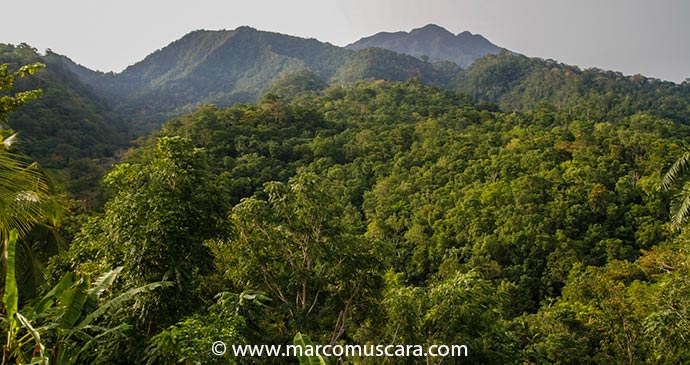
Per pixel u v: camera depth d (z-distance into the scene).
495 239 30.95
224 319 6.14
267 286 8.41
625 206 33.03
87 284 5.43
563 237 30.08
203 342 5.48
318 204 8.57
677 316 11.35
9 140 6.83
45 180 7.39
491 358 7.98
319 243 8.47
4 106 5.96
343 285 8.51
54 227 7.95
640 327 15.88
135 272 7.04
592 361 16.92
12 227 5.70
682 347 11.26
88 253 8.84
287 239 8.59
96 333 7.00
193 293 7.70
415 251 32.81
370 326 9.56
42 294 8.24
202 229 7.90
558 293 28.39
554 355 16.66
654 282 21.42
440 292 7.85
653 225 29.80
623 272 23.45
